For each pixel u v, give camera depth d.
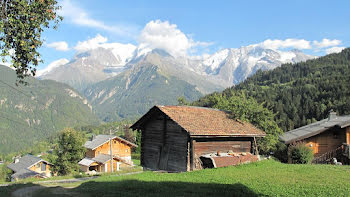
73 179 28.16
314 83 136.25
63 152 52.88
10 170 68.81
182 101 70.81
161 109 27.41
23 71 12.98
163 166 27.67
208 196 13.85
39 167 65.88
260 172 21.23
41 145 144.00
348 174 20.17
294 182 17.25
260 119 34.94
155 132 29.56
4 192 15.37
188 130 24.17
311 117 98.69
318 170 22.00
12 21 11.99
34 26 12.38
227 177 19.16
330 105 94.38
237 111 33.16
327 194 14.16
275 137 35.34
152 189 15.38
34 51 12.62
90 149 66.88
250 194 14.27
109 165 60.25
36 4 12.20
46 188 16.41
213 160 24.75
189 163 25.05
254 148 30.64
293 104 108.50
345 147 31.64
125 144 71.00
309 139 34.34
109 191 14.82
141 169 36.16
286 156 34.28
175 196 13.62
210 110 32.34
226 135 26.64
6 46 12.17
